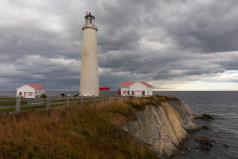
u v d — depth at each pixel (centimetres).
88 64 4297
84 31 4372
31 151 988
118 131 1655
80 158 1120
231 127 5094
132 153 1443
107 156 1280
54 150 1074
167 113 3912
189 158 2738
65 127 1386
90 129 1495
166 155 2566
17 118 1340
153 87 6034
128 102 2652
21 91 5478
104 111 1970
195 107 11019
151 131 2522
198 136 4053
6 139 1033
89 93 4262
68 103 2112
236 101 15850
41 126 1286
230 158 2791
